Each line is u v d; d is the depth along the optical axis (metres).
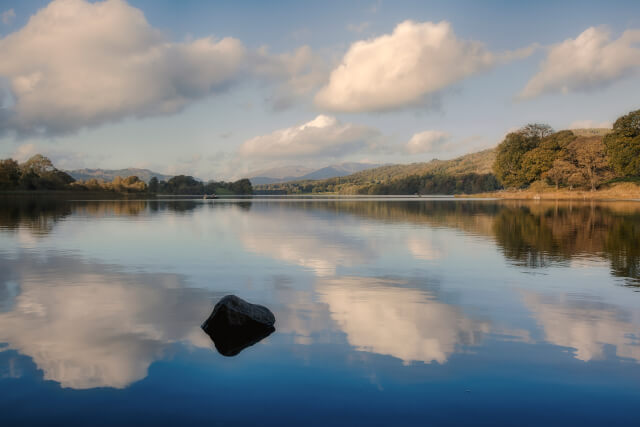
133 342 6.12
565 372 5.20
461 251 15.47
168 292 9.20
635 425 4.07
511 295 9.02
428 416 4.20
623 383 4.93
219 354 5.69
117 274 11.13
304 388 4.75
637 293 9.19
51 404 4.36
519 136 101.31
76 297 8.68
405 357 5.64
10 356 5.58
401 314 7.61
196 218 33.53
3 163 121.69
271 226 26.16
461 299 8.67
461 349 5.93
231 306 6.77
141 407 4.32
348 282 10.28
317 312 7.73
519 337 6.43
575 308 8.02
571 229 23.11
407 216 35.66
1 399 4.46
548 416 4.23
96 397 4.52
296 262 13.12
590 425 4.07
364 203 72.56
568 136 108.38
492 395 4.63
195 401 4.45
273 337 6.39
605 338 6.39
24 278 10.59
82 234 20.95
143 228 24.47
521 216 33.97
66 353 5.70
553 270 11.83
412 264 12.80
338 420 4.10
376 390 4.71
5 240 18.39
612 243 17.50
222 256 14.21
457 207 52.44
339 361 5.48
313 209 50.31
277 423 4.04
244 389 4.72
